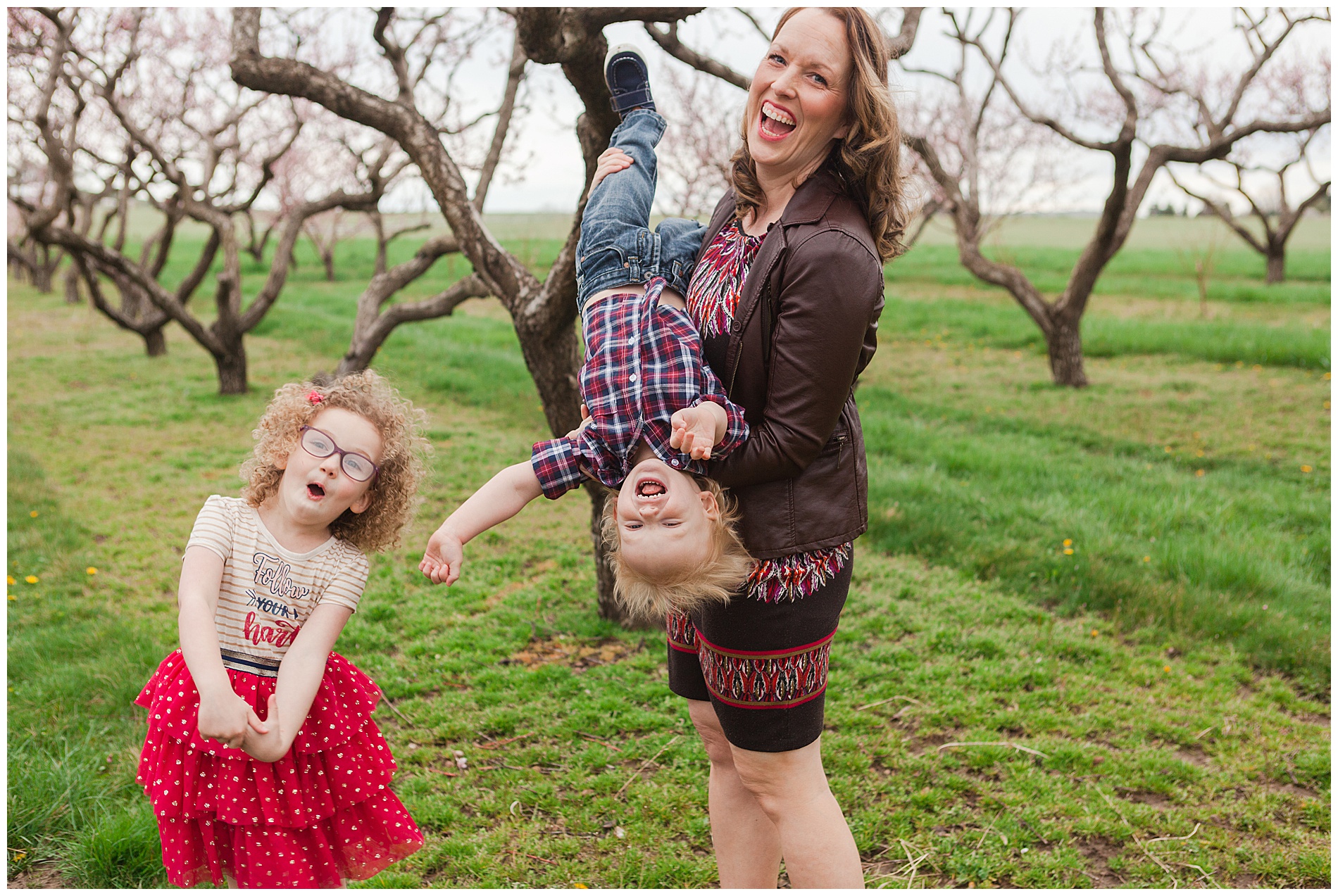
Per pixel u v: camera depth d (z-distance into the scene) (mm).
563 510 7145
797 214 1716
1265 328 14656
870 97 1695
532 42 3127
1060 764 3424
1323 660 4434
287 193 23859
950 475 7762
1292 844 2961
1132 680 4238
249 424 10320
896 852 2863
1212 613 4852
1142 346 14086
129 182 14422
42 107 9711
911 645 4566
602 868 2766
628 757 3443
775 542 1769
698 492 1691
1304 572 5582
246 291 25125
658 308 1769
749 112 1810
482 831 2965
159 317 14602
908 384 12328
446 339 15906
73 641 4438
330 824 2055
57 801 2953
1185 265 26156
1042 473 7711
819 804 1901
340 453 1938
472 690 4082
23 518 6734
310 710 2000
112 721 3631
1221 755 3547
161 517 6914
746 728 1863
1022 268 28328
